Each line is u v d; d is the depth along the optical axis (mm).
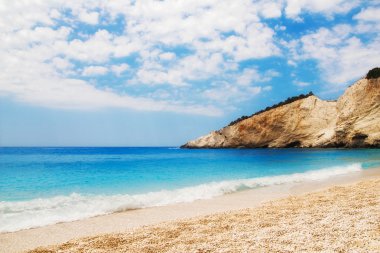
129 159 63781
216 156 69375
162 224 10984
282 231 9094
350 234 8391
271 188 21125
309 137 89375
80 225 11844
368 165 36438
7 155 89375
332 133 81125
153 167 41469
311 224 9664
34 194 19797
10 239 10148
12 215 13477
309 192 17281
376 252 7035
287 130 93062
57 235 10570
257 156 63250
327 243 7805
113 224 11953
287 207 12914
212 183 23719
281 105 105000
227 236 8961
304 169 35250
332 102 91875
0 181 26734
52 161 57500
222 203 15961
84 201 16828
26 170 37500
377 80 74375
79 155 90438
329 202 13391
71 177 29703
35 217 13125
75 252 8266
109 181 26547
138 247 8445
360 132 72625
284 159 51781
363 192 15547
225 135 109812
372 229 8711
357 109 76000
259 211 12383
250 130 99438
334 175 27656
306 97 99062
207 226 10328
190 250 7926
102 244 8875
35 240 10047
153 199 17281
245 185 22656
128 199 17297
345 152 65688
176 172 34344
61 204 16031
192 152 101812
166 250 8109
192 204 15836
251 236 8805
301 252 7348
